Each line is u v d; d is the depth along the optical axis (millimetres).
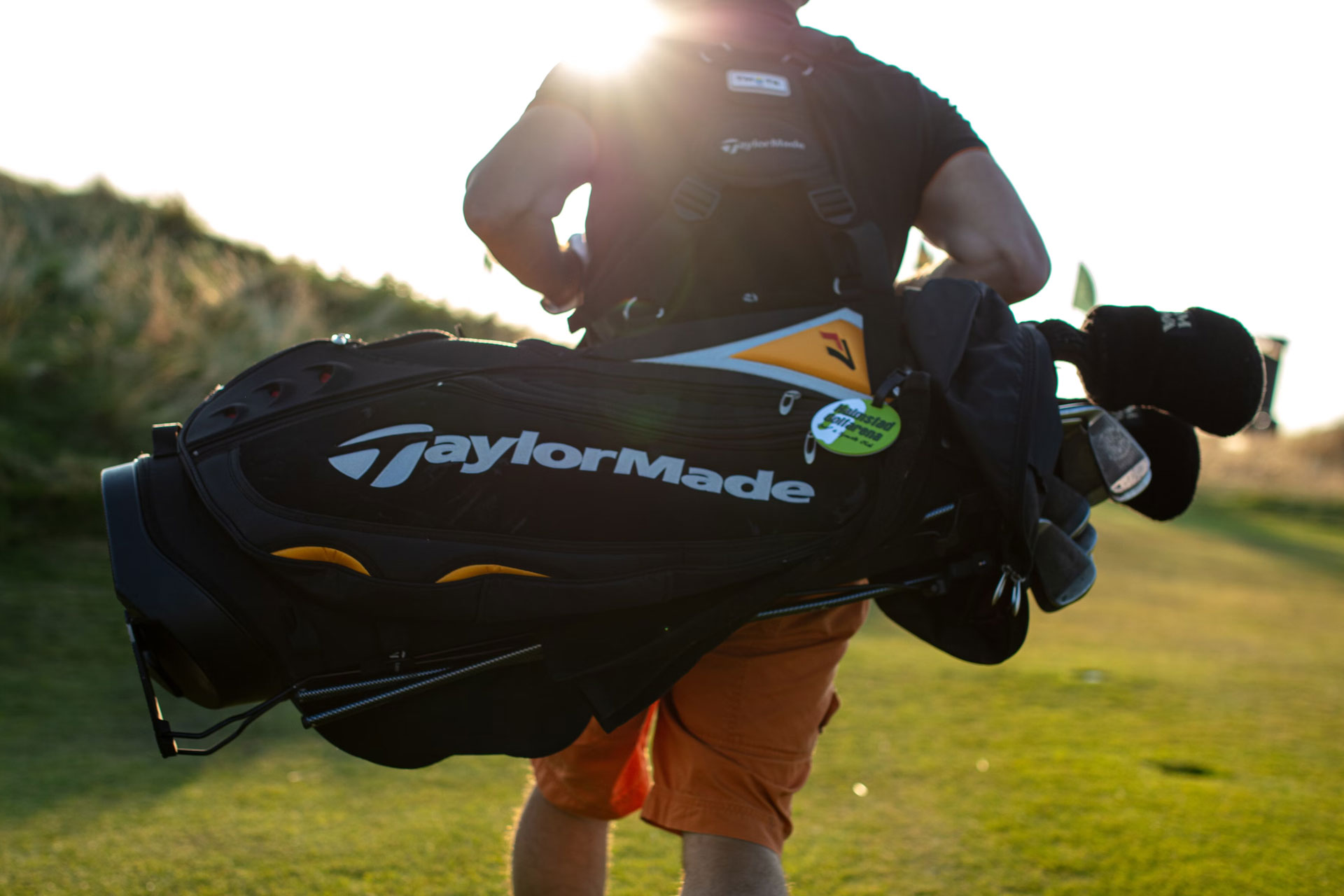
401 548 1031
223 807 2459
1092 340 1354
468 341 1190
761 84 1278
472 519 1060
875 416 1172
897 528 1181
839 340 1217
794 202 1246
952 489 1194
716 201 1229
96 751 2852
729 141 1239
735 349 1191
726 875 1296
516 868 1579
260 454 1058
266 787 2631
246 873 2062
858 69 1355
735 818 1332
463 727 1085
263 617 1020
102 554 4879
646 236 1247
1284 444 22625
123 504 1042
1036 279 1382
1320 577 9070
